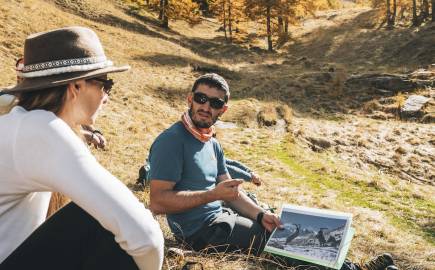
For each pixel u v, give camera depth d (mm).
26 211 1591
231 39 43219
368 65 33500
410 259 4695
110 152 7430
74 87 1658
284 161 10320
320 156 12828
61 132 1481
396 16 47188
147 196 5035
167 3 41531
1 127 1506
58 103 1654
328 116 19734
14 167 1468
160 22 42812
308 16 52750
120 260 1606
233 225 3305
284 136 13922
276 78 24688
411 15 46719
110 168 6371
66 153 1454
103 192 1456
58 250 1604
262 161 9898
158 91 17703
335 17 51125
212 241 3268
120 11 39844
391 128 17859
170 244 3484
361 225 5957
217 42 41719
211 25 50844
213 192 3111
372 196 8266
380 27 43844
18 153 1455
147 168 5574
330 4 73062
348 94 22625
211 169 3416
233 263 3135
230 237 3297
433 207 7996
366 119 19609
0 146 1477
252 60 35562
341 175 9570
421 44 35125
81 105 1693
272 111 16516
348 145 15250
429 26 39906
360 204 7602
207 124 3340
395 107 20641
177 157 3195
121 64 21266
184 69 23781
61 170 1436
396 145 15781
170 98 17328
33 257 1585
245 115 15891
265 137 13078
